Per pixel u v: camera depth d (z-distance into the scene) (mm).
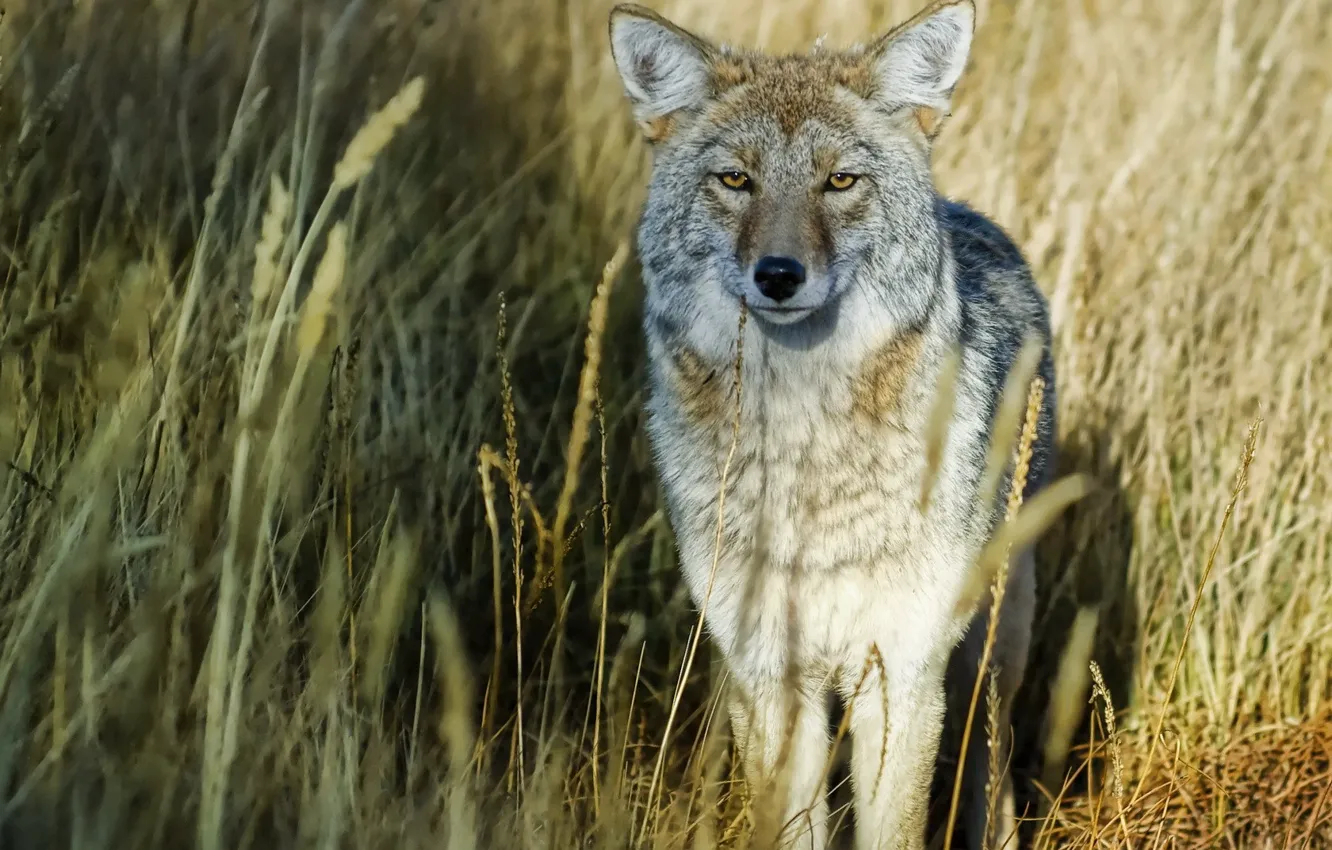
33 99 8992
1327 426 10102
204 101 10797
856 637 6914
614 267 5484
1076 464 10203
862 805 7082
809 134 6902
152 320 6906
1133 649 9438
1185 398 10422
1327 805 8000
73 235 9031
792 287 6523
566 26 13305
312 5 11406
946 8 7055
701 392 7000
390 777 6012
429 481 8477
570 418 9859
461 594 8359
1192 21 13859
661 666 8648
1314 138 12695
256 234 8359
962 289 7656
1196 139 12164
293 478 5441
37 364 6992
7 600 5793
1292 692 9055
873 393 6750
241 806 5035
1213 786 8156
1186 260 11148
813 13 14031
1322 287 10578
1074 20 13570
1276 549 9406
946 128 12484
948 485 6754
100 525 4863
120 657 4961
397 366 9609
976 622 8352
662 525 8984
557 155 12180
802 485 6789
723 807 7180
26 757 5199
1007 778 8352
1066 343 10523
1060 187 11656
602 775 6824
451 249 10836
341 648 5902
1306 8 13672
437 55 12375
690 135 7172
